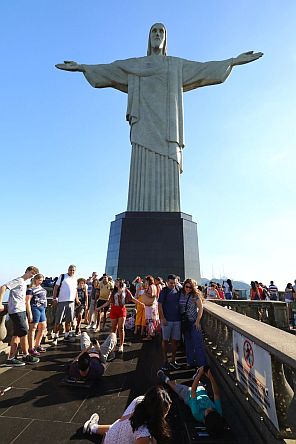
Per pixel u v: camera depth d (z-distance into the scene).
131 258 21.44
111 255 22.72
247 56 25.61
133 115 24.81
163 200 23.44
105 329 12.40
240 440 3.73
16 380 6.04
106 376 6.36
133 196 23.92
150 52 27.44
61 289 9.49
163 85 25.31
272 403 3.29
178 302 7.02
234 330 4.99
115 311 8.53
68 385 5.76
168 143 24.34
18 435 3.93
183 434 3.99
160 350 8.73
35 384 5.82
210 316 7.91
